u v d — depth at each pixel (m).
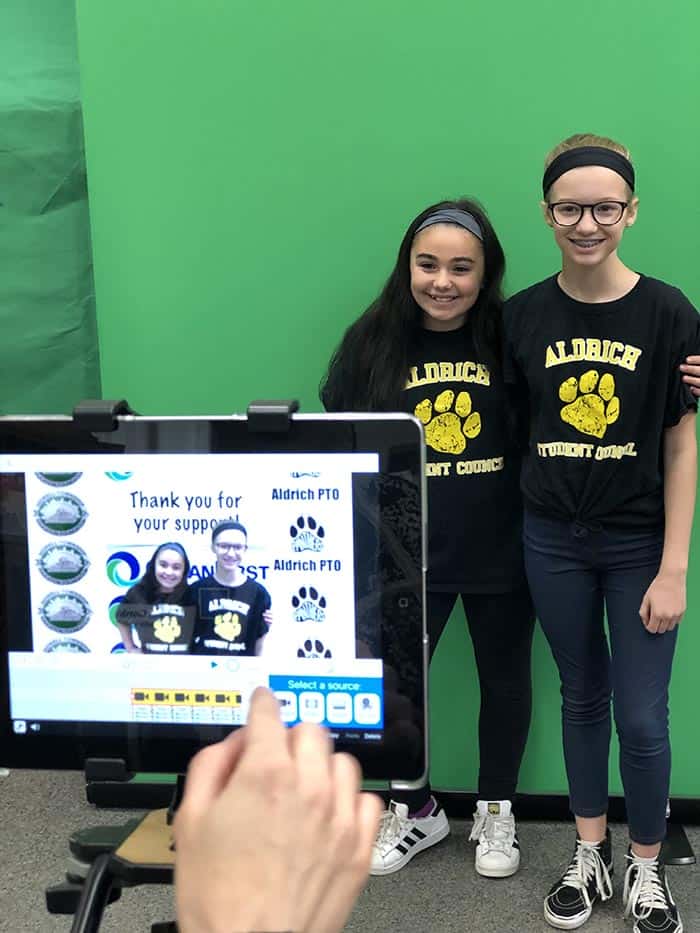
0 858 1.95
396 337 1.76
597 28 1.73
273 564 0.74
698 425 1.85
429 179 1.83
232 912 0.35
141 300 1.93
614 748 2.04
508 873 1.87
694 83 1.73
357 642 0.74
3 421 0.75
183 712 0.76
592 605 1.68
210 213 1.88
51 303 2.01
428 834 1.98
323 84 1.81
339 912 0.37
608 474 1.57
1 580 0.77
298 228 1.88
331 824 0.38
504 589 1.80
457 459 1.76
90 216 1.91
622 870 1.89
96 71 1.84
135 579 0.76
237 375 1.95
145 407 1.98
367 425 0.72
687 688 1.98
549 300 1.60
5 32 1.92
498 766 1.93
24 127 1.95
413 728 0.74
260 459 0.73
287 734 0.42
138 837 0.85
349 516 0.73
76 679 0.77
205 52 1.81
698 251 1.80
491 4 1.74
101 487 0.75
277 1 1.78
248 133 1.84
